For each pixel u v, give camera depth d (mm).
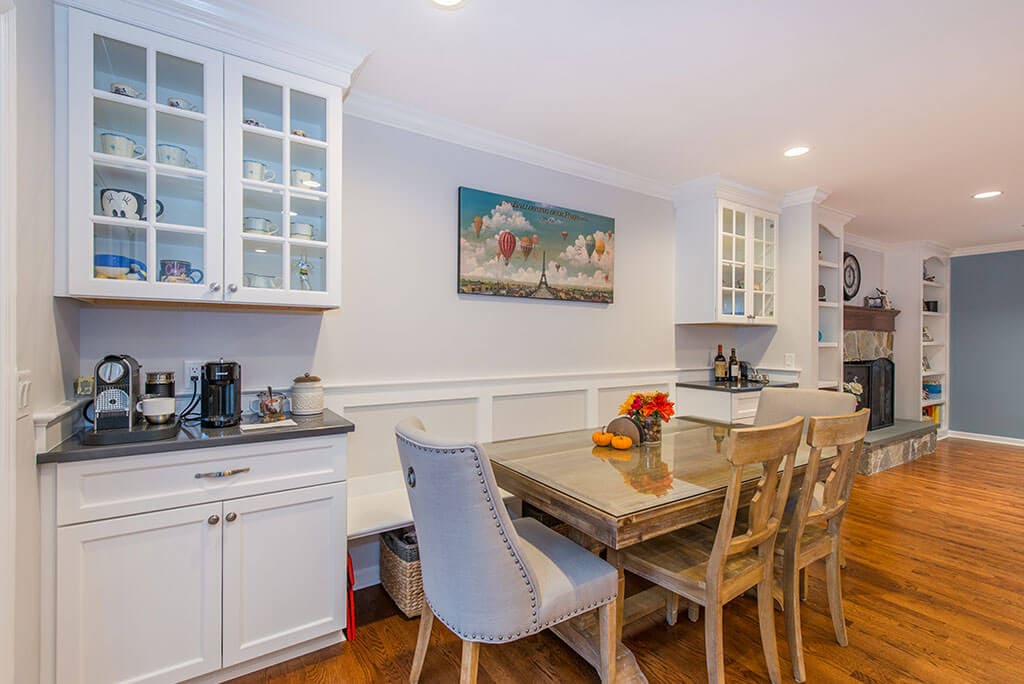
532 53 2037
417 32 1901
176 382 2031
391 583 2281
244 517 1702
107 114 1686
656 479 1721
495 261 2908
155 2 1656
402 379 2607
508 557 1359
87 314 1857
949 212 4441
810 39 1912
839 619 1954
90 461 1464
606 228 3420
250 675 1751
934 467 4750
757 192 3781
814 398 2486
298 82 1951
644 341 3689
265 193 1933
